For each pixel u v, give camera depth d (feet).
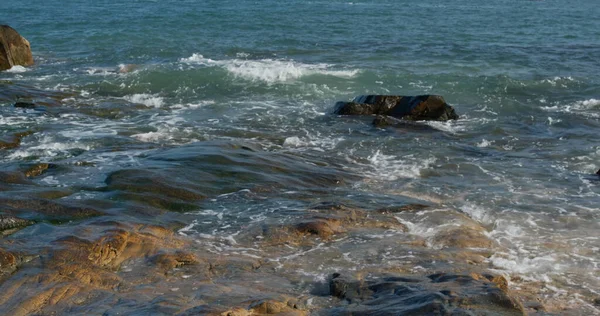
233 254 31.63
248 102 68.90
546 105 68.59
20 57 88.22
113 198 37.60
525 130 59.16
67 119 59.47
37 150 48.37
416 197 40.93
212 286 27.37
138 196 37.88
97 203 36.55
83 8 172.14
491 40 119.75
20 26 129.90
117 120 60.03
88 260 29.43
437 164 48.42
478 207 39.55
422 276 27.78
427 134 56.80
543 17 174.09
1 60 85.35
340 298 26.53
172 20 144.05
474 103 69.72
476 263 31.07
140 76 79.00
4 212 34.09
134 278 28.50
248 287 27.76
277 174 42.91
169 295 26.16
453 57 98.58
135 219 34.83
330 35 122.83
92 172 42.47
